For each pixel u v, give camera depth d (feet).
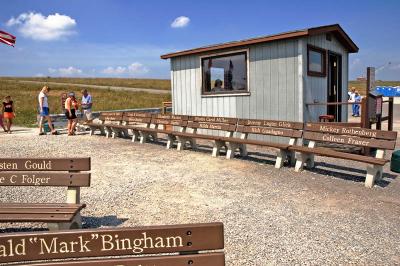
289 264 11.05
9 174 13.44
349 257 11.50
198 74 37.55
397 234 13.23
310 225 14.07
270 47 31.14
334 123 28.19
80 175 13.39
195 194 18.06
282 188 19.06
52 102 99.91
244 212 15.49
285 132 23.97
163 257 6.93
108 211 15.66
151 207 16.16
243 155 27.58
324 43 32.63
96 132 44.29
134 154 28.81
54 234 7.04
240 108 33.99
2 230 13.71
